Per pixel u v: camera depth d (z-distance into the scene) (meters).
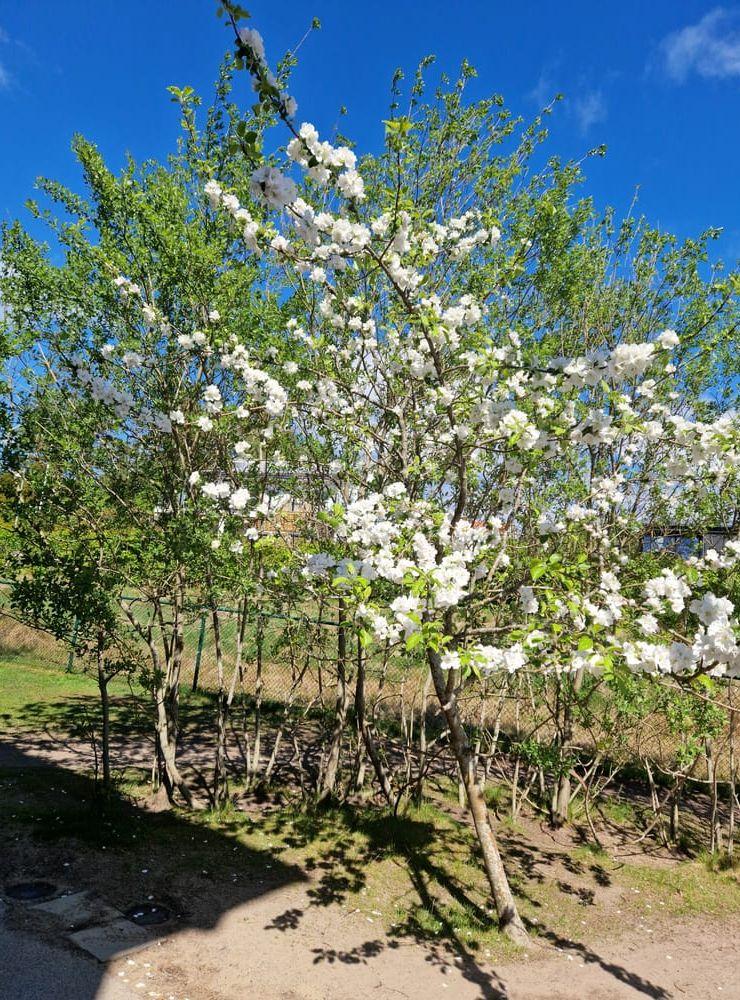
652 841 5.93
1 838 4.29
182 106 4.69
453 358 4.69
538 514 4.62
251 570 4.81
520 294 5.80
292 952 3.52
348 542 3.72
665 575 3.50
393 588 3.72
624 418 3.44
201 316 5.24
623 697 4.65
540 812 6.24
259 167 2.53
